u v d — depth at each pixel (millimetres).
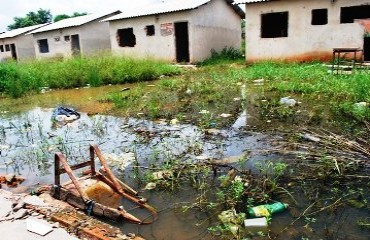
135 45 19594
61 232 3076
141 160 5094
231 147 5402
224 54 19359
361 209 3461
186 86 11406
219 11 19562
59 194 3773
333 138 5211
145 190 4125
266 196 3699
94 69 13641
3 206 3557
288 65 14062
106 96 10211
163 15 17953
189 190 4059
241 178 4180
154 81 13539
